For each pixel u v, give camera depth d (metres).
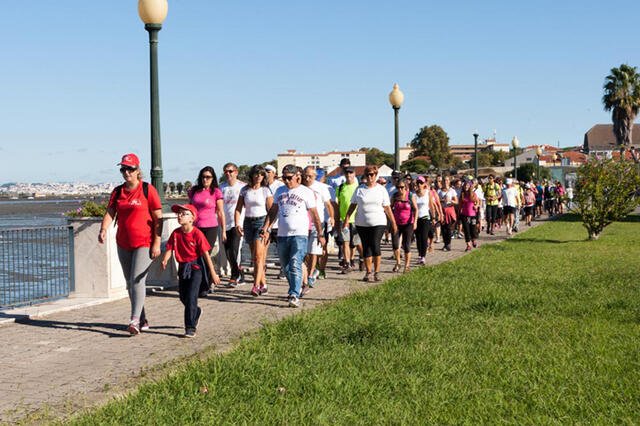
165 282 12.06
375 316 8.56
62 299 10.62
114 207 8.46
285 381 5.86
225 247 12.07
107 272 10.72
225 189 12.35
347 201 14.01
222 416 5.07
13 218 72.69
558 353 6.78
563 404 5.32
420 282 11.75
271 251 18.67
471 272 13.17
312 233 11.82
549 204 40.78
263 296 11.07
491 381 5.92
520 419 5.02
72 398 5.70
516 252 17.62
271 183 12.46
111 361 6.95
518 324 8.20
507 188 25.30
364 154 149.00
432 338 7.45
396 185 14.21
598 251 17.89
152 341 7.86
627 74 67.69
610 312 8.90
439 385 5.79
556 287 11.16
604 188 21.72
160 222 8.41
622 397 5.49
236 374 6.03
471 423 4.93
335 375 6.02
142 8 11.62
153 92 11.91
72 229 10.80
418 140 136.25
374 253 12.80
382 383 5.83
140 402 5.37
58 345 7.69
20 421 5.10
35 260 10.17
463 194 18.84
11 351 7.41
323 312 8.93
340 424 4.90
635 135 146.62
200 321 9.00
